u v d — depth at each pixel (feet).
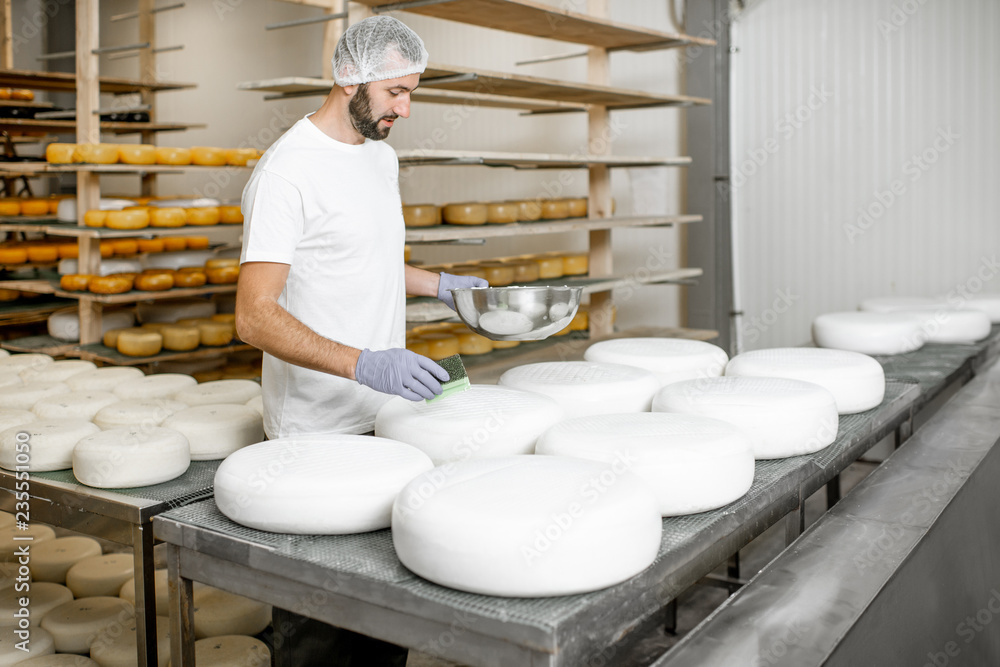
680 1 15.93
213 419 5.83
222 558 4.06
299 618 5.33
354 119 5.09
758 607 3.85
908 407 6.87
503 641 3.22
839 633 3.62
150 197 15.96
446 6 9.50
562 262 13.26
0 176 18.08
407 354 4.50
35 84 15.81
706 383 5.72
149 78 17.60
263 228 4.91
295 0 12.78
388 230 5.48
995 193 13.30
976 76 13.24
